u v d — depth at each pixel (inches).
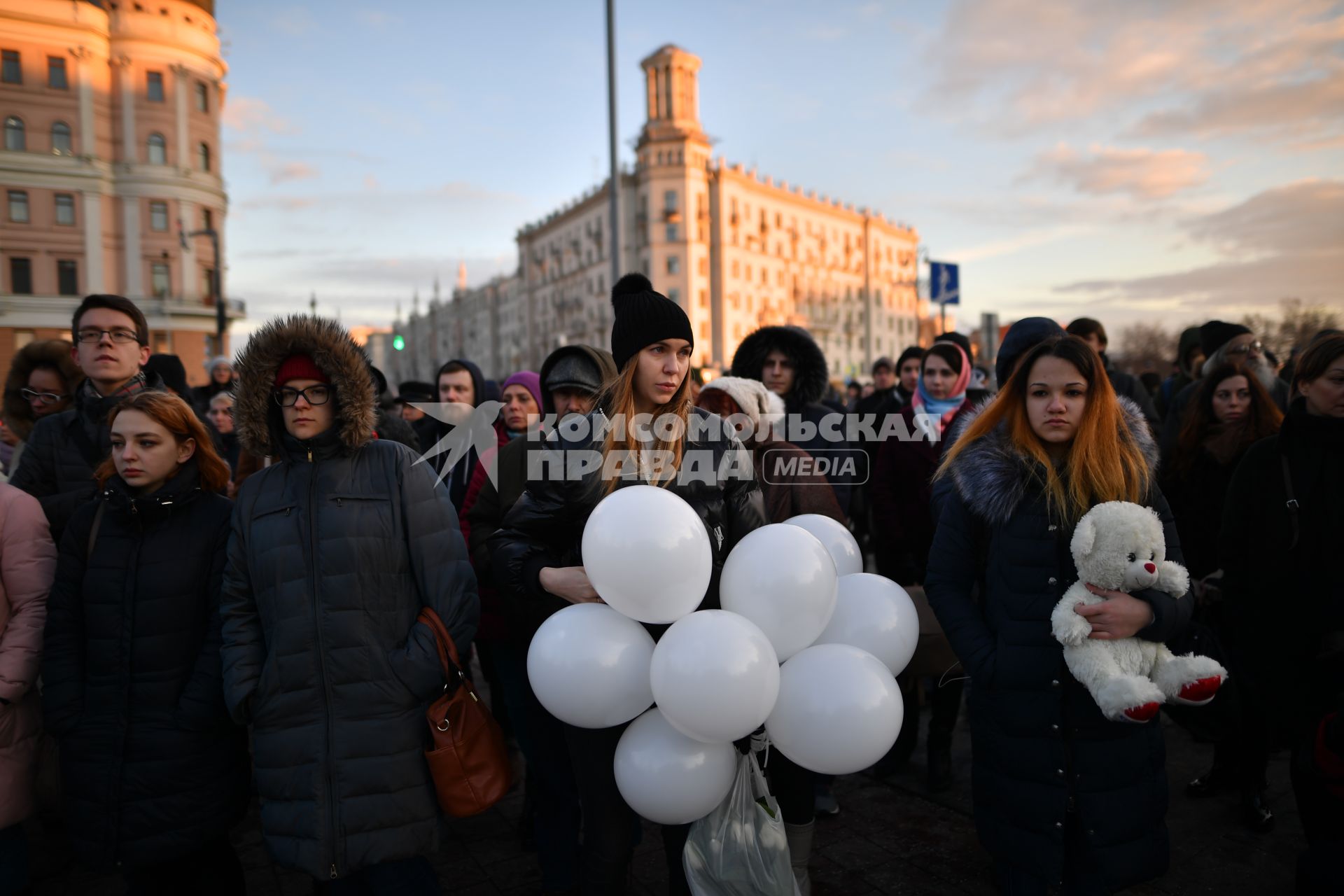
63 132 1429.6
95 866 86.9
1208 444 140.5
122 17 1461.6
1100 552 74.9
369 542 85.5
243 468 185.8
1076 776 77.7
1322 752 88.4
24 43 1382.9
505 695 117.5
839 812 131.6
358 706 82.9
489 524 120.0
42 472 118.6
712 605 88.5
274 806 81.9
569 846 109.5
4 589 95.6
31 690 97.0
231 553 87.0
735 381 125.0
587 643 77.1
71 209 1445.6
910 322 3400.6
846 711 74.9
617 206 429.7
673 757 77.0
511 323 3292.3
